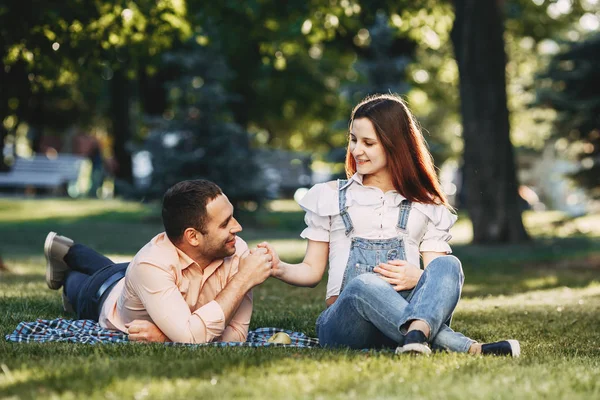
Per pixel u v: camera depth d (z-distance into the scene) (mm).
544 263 14680
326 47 26734
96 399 3256
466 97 18344
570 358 4676
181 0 13508
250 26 17969
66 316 6297
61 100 31141
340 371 3756
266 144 38438
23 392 3385
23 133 40469
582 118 19734
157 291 4656
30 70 11594
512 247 17688
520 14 24297
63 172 40344
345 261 4727
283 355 4230
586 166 20938
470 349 4371
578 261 14938
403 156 4691
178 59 23328
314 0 16547
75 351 4355
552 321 7047
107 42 12016
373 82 24859
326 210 4797
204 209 4629
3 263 11461
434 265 4363
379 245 4691
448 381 3578
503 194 18406
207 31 20266
